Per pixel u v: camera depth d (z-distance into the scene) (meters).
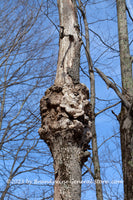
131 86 3.74
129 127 3.36
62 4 4.17
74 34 3.89
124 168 3.22
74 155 2.99
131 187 3.05
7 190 4.47
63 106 3.11
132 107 3.41
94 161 4.79
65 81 3.42
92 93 5.14
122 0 4.50
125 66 3.93
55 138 3.10
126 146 3.30
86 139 3.18
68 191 2.83
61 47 3.81
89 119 3.34
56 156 3.05
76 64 3.64
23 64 5.33
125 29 4.27
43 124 3.30
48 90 3.45
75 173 2.92
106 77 3.63
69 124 3.04
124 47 4.10
